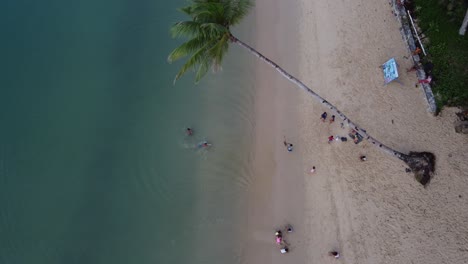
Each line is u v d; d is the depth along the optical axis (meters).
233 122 22.12
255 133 21.75
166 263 19.33
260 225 19.75
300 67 23.14
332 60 22.81
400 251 18.19
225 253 19.36
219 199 20.41
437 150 19.62
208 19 15.62
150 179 21.12
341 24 23.72
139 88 23.56
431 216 18.53
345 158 20.31
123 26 25.55
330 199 19.73
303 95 22.27
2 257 19.67
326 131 21.09
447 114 20.25
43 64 24.62
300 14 24.70
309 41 23.75
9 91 23.89
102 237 20.08
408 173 19.47
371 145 20.34
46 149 22.20
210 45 15.89
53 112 23.22
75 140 22.39
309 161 20.69
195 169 21.14
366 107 21.27
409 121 20.56
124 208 20.64
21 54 25.00
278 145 21.31
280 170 20.73
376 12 23.58
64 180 21.44
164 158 21.56
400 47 22.34
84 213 20.64
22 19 26.17
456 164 19.22
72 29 25.66
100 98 23.50
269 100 22.47
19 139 22.53
